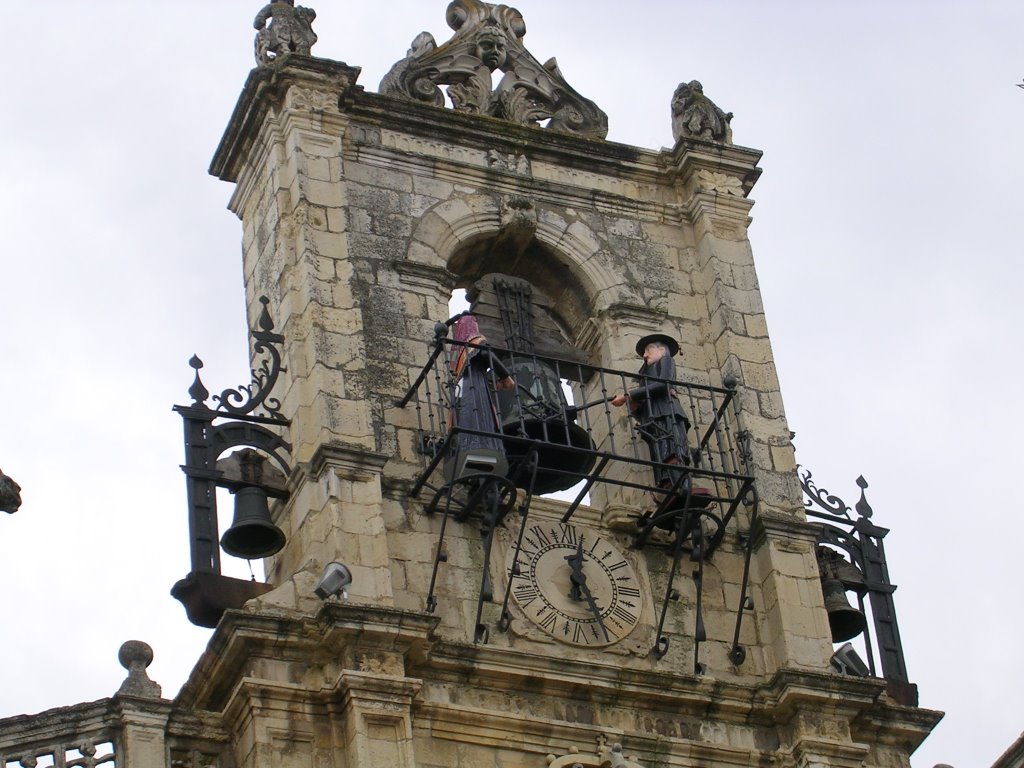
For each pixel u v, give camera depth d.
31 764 27.16
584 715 28.72
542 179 33.03
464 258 32.53
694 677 29.09
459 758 27.88
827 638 30.05
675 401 30.91
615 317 32.31
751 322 32.53
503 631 29.12
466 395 29.88
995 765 29.33
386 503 29.48
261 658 27.67
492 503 29.55
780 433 31.62
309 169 31.59
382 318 31.11
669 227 33.41
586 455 30.50
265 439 29.92
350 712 27.31
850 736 29.31
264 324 30.61
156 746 27.39
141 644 27.86
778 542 30.55
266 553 29.23
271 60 32.47
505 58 34.31
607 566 30.08
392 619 27.78
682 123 33.97
